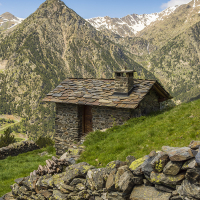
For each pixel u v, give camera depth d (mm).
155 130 10484
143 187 5258
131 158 6121
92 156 10445
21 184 9375
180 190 4445
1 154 21531
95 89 18984
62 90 20047
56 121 19281
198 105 11820
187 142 7840
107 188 5793
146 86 17812
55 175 7902
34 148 26047
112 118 16812
